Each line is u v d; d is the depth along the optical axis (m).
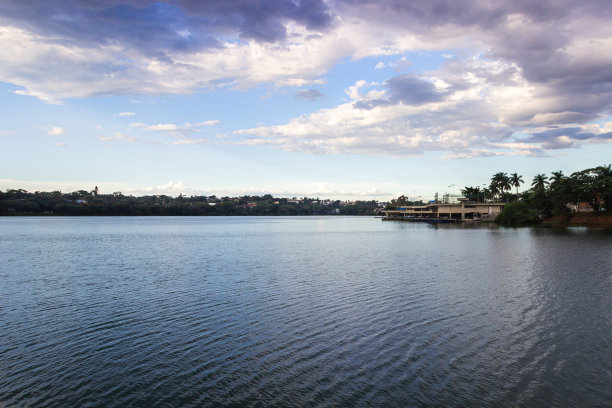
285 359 17.84
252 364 17.38
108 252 62.31
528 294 29.30
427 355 18.08
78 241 85.12
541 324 22.25
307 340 20.14
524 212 139.38
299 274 39.38
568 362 17.22
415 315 24.20
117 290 32.03
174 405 14.32
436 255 54.78
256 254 58.78
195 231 131.25
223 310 25.78
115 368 17.16
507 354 18.12
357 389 15.13
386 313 24.73
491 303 26.83
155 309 26.14
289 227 167.00
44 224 179.12
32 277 38.47
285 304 27.16
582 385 15.23
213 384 15.69
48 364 17.56
